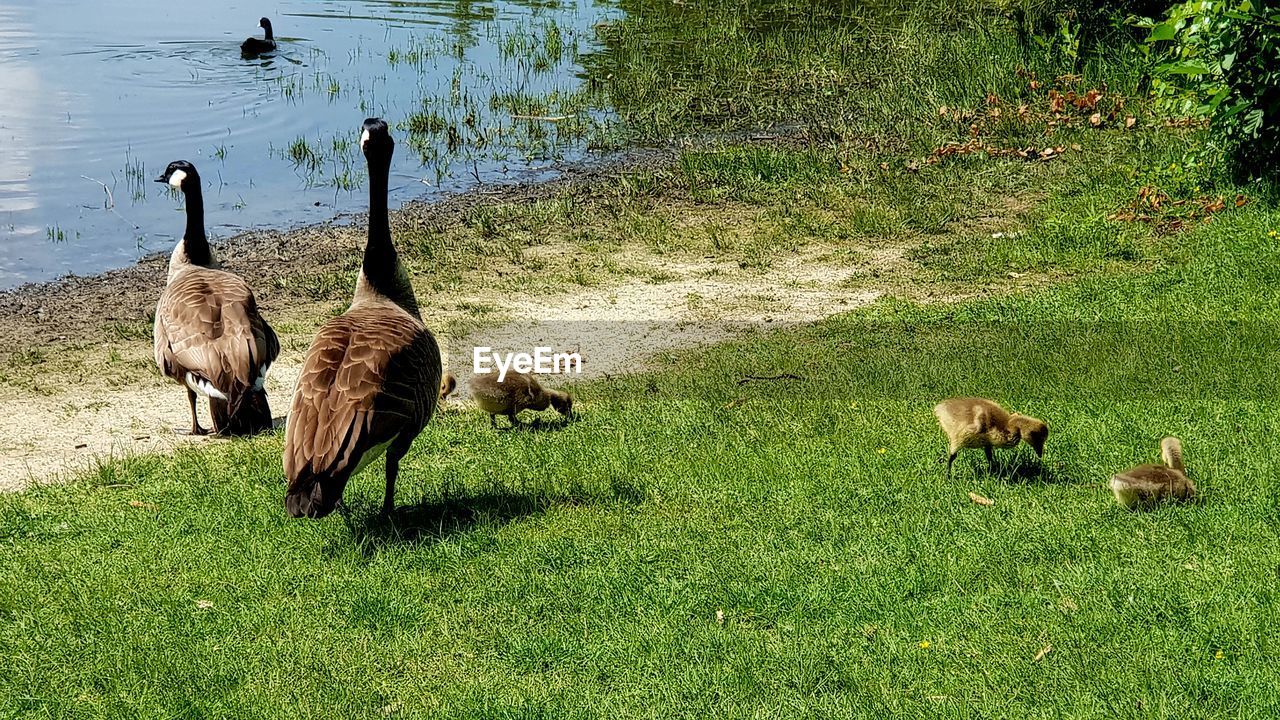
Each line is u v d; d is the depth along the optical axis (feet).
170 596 22.48
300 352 43.06
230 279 34.65
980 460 27.96
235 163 69.31
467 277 51.29
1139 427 29.14
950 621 20.59
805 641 20.17
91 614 21.80
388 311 27.20
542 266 52.39
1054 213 54.49
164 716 18.69
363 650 20.53
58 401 38.29
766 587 21.99
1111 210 53.57
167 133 74.54
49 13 106.93
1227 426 28.89
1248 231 46.60
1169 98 57.47
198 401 38.19
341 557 24.02
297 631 21.20
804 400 33.01
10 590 22.79
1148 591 20.97
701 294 48.16
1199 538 23.02
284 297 49.96
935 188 60.03
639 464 28.71
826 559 23.13
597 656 20.12
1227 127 52.26
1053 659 19.26
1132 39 75.00
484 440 31.71
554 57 92.38
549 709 18.52
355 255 55.16
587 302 47.70
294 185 65.87
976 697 18.39
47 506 27.53
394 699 19.17
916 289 47.11
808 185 62.28
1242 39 48.98
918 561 22.77
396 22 106.11
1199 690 18.24
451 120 77.56
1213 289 41.81
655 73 85.61
